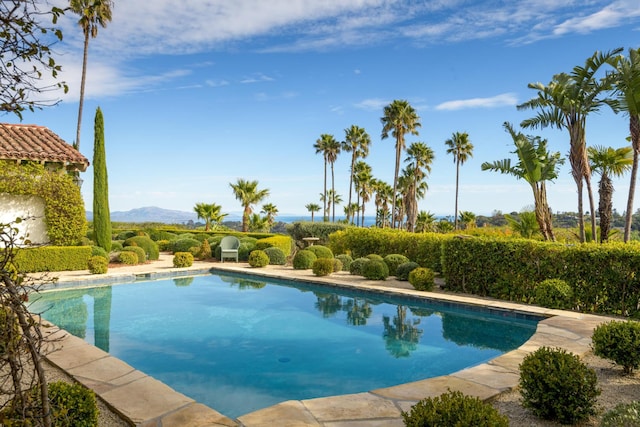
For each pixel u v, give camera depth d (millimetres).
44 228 13672
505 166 14430
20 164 13172
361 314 9523
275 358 6637
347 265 14836
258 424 3635
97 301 10703
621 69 11531
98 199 16531
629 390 4477
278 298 11227
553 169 13727
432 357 6684
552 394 3730
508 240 9953
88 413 3227
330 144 47906
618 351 4879
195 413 3873
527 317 8383
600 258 8492
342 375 5926
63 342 6156
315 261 13422
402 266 12430
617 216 26344
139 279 13672
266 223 35531
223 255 17844
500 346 7250
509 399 4312
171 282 13578
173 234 24938
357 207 58625
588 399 3723
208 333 8031
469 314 9227
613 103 12008
